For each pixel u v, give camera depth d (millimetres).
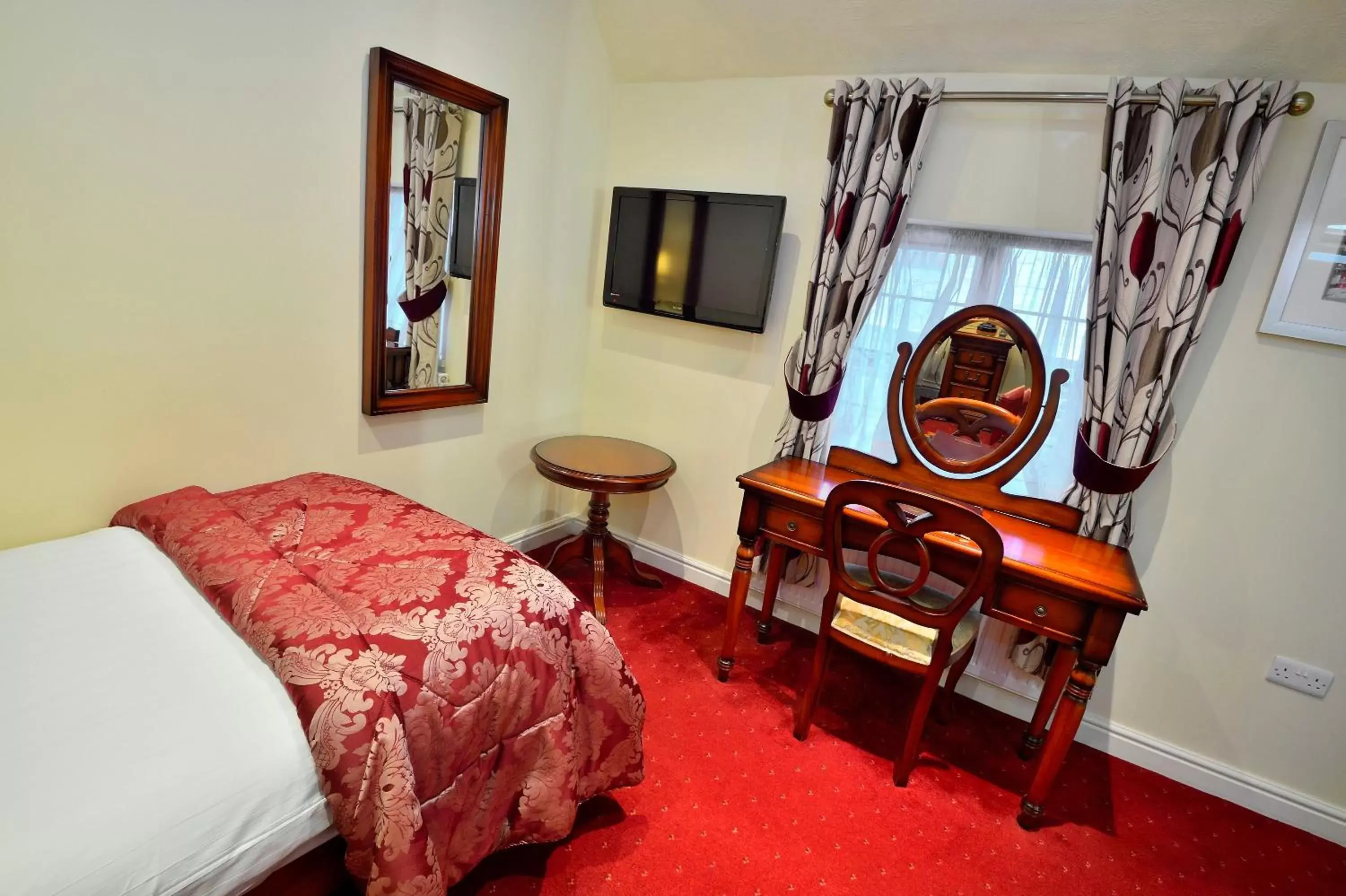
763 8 2197
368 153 1903
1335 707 1854
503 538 2818
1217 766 2010
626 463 2504
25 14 1256
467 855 1235
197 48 1504
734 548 2791
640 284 2707
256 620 1146
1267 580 1888
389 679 1071
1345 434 1758
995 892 1566
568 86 2531
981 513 2104
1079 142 1945
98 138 1391
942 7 1934
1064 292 2096
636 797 1697
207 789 886
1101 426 1905
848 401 2477
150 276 1531
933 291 2295
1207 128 1722
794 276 2465
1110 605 1599
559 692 1350
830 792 1809
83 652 1077
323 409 1982
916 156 2072
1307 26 1604
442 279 2217
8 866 731
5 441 1389
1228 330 1838
